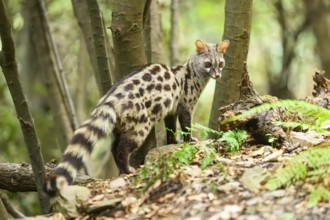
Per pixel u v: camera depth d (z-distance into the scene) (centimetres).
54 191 930
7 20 1023
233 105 1098
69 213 913
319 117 1061
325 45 2708
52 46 1827
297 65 3222
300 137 1046
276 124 1030
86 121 1005
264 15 3077
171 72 1177
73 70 2769
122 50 1162
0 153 2275
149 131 1097
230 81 1268
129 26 1149
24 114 1090
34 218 913
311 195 817
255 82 3250
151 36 1441
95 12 1255
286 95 2880
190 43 3069
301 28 2867
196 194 886
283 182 857
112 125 1019
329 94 1237
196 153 1038
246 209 830
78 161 960
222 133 1071
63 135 1827
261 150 1030
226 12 1268
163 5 2247
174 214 853
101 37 1268
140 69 1123
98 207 905
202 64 1238
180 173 930
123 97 1050
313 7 2723
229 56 1265
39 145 1116
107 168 1941
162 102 1114
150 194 917
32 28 1831
